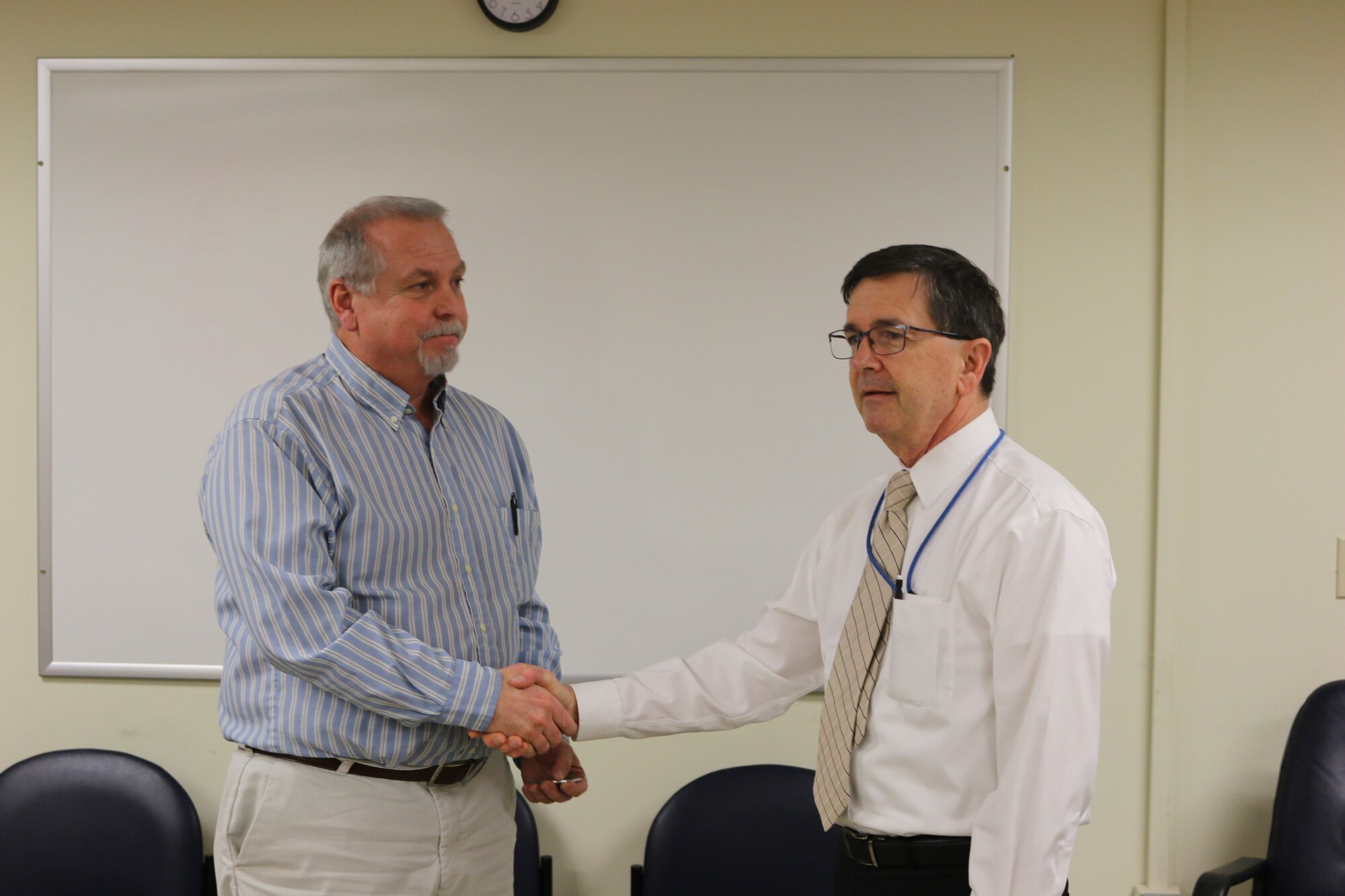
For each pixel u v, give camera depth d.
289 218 2.38
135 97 2.38
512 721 1.56
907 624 1.46
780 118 2.38
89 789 2.24
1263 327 2.37
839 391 2.39
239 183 2.38
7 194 2.41
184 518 2.39
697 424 2.40
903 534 1.52
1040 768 1.28
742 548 2.40
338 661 1.46
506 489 1.80
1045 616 1.32
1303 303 2.37
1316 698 2.23
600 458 2.41
